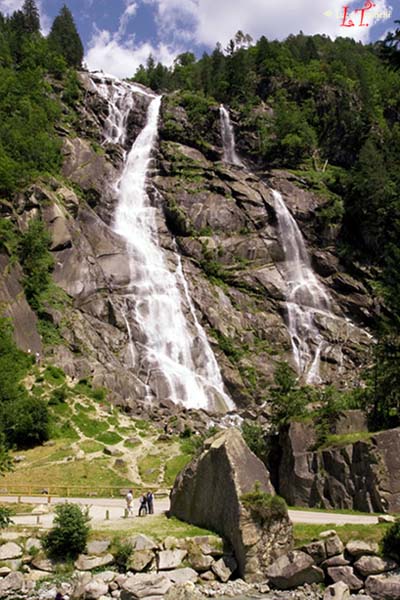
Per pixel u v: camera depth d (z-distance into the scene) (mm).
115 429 50812
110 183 89875
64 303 66500
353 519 30344
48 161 84375
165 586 24828
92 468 43438
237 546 27156
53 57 113438
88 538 27875
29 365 56375
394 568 25688
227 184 93625
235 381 70000
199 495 30625
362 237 90750
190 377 67875
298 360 76688
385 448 33969
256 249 87250
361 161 94812
